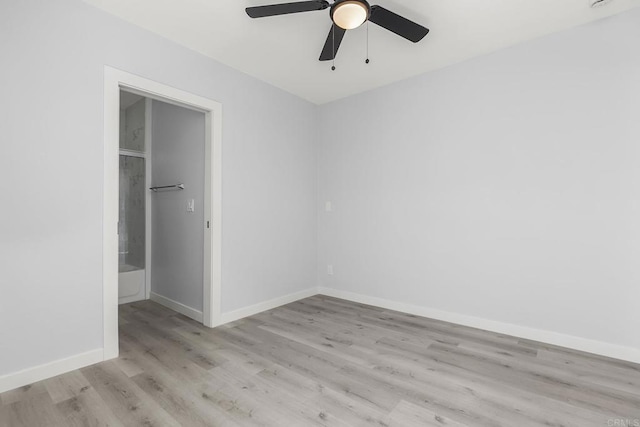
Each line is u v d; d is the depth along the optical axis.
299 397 1.64
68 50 1.89
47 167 1.81
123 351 2.19
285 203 3.39
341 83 3.21
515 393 1.68
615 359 2.07
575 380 1.81
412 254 3.04
